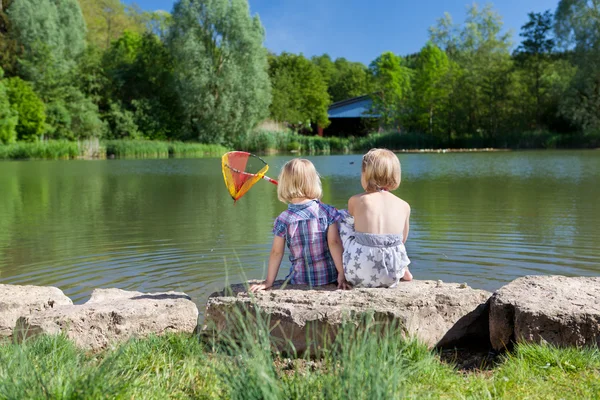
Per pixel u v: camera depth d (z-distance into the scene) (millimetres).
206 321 3100
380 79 53094
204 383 2414
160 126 43594
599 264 5012
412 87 50938
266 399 1933
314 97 58781
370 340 2211
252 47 40500
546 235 6402
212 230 7273
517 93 43875
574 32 39938
